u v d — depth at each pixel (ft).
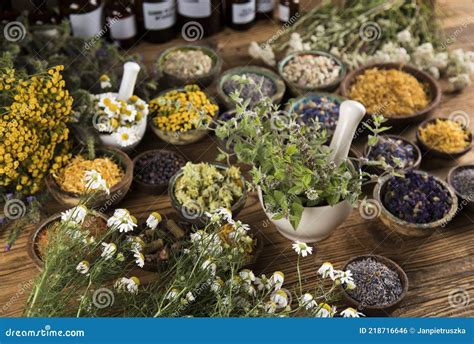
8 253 5.29
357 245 5.34
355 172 4.84
